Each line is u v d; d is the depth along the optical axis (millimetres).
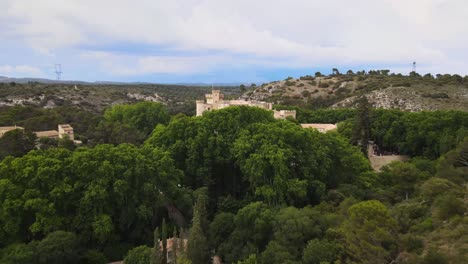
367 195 51281
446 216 33750
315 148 57375
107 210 45375
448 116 86688
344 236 31703
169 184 51438
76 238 40875
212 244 40375
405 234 30625
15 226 41344
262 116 69250
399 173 54344
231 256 39438
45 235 41625
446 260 25281
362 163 62688
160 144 63406
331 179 59094
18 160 45625
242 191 61188
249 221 41781
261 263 35031
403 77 188125
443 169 51688
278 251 34469
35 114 116312
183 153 61750
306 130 60812
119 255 43812
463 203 34719
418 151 88812
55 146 85562
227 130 63531
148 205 48094
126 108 128125
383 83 171875
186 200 51594
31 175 44125
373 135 98188
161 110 131375
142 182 48281
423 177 54406
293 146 56969
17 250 36938
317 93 189000
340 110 127250
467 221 30906
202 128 62000
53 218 42312
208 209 54375
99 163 46812
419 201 41906
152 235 47406
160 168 50625
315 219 38875
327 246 32125
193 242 35031
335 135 68188
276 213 41781
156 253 34094
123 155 49062
